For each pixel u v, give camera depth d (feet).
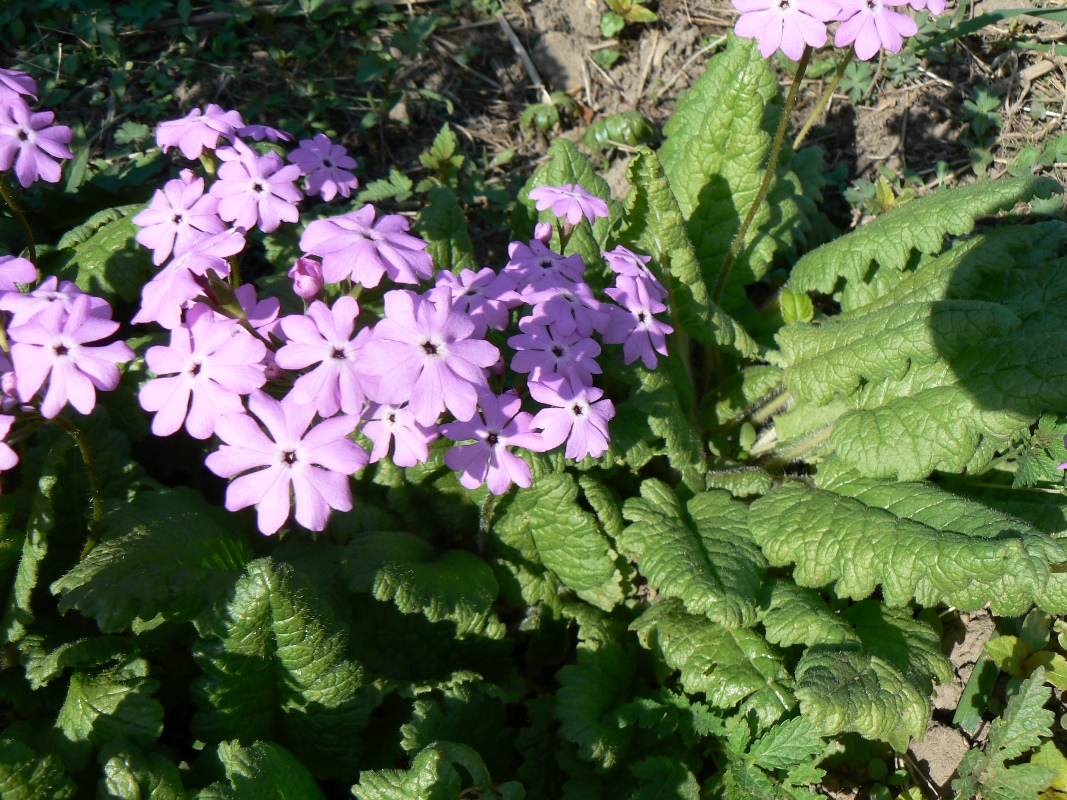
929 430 1.02
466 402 0.78
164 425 0.80
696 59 1.54
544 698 1.01
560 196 1.01
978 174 1.43
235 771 0.84
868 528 0.97
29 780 0.83
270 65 1.44
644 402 1.05
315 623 0.88
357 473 1.07
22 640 0.92
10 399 0.82
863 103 1.51
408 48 1.45
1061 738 1.04
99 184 1.29
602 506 1.02
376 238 0.83
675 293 1.12
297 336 0.79
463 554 1.04
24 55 1.38
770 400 1.20
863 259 1.13
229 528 0.97
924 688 0.95
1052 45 1.46
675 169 1.26
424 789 0.82
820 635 0.96
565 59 1.55
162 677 0.95
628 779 0.99
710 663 0.98
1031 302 1.08
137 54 1.42
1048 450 1.05
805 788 0.95
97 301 0.84
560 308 0.91
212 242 0.83
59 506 0.96
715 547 1.02
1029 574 0.87
